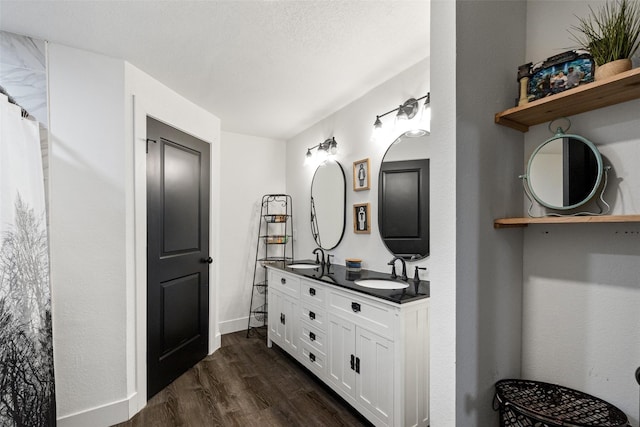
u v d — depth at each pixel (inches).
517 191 48.2
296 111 110.2
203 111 106.8
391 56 75.1
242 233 134.6
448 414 39.9
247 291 135.9
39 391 59.9
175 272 92.4
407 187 82.7
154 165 84.7
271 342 116.3
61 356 66.5
